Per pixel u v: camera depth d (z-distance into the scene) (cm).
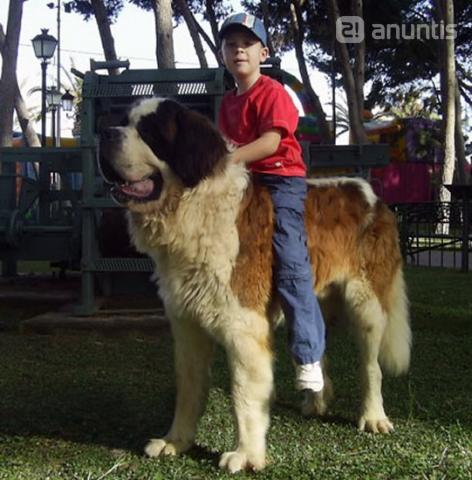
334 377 546
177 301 361
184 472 349
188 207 346
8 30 1496
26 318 788
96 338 687
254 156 363
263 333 357
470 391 505
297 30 2406
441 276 1280
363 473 344
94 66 739
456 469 343
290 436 409
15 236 794
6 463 360
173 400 479
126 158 338
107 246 762
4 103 1505
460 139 2844
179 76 720
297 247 364
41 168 961
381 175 3359
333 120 3011
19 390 504
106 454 376
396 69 3111
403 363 445
